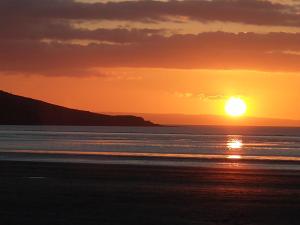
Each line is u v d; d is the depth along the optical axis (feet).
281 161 198.29
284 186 123.75
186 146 306.35
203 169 157.79
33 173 142.72
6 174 140.05
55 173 142.92
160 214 89.56
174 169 156.56
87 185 121.29
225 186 122.72
